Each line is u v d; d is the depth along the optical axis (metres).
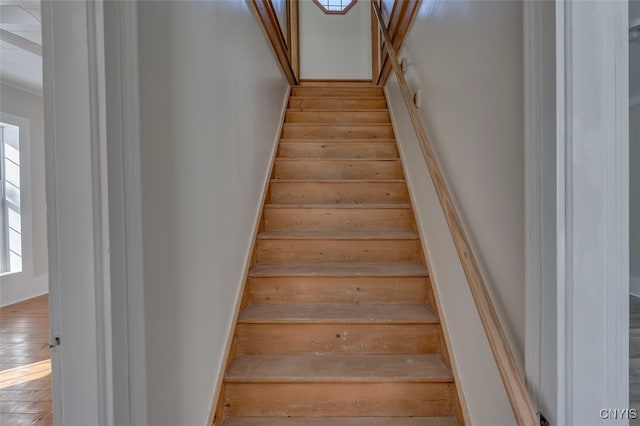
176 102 0.91
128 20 0.65
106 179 0.60
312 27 4.05
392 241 1.86
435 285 1.57
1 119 3.53
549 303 0.65
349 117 2.98
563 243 0.63
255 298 1.68
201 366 1.09
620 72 0.63
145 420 0.69
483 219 1.01
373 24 3.94
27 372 2.05
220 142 1.30
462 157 1.19
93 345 0.60
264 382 1.30
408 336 1.48
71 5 0.59
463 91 1.18
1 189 3.66
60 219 0.60
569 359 0.64
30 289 3.75
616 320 0.64
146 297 0.75
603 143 0.63
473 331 1.13
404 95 1.66
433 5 1.56
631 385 0.71
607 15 0.63
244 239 1.66
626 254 0.64
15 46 2.79
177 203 0.91
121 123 0.63
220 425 1.24
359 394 1.30
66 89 0.59
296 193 2.25
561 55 0.63
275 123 2.56
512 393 0.68
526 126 0.71
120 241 0.63
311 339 1.49
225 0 1.37
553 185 0.64
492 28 0.95
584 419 0.63
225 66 1.37
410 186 2.10
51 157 0.60
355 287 1.67
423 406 1.30
